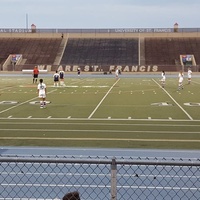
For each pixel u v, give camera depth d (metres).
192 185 11.71
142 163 6.35
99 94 39.88
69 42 98.50
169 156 15.69
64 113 26.98
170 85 50.84
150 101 33.72
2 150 16.69
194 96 37.22
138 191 11.41
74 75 75.88
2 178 12.21
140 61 87.94
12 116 25.61
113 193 6.50
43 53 93.12
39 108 29.39
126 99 35.34
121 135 19.83
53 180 12.08
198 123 23.17
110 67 81.12
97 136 19.61
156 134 20.09
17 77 69.19
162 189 11.51
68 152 16.30
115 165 6.41
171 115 26.06
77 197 6.31
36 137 19.41
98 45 96.69
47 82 56.91
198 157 15.58
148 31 100.00
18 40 99.44
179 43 96.12
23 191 11.41
